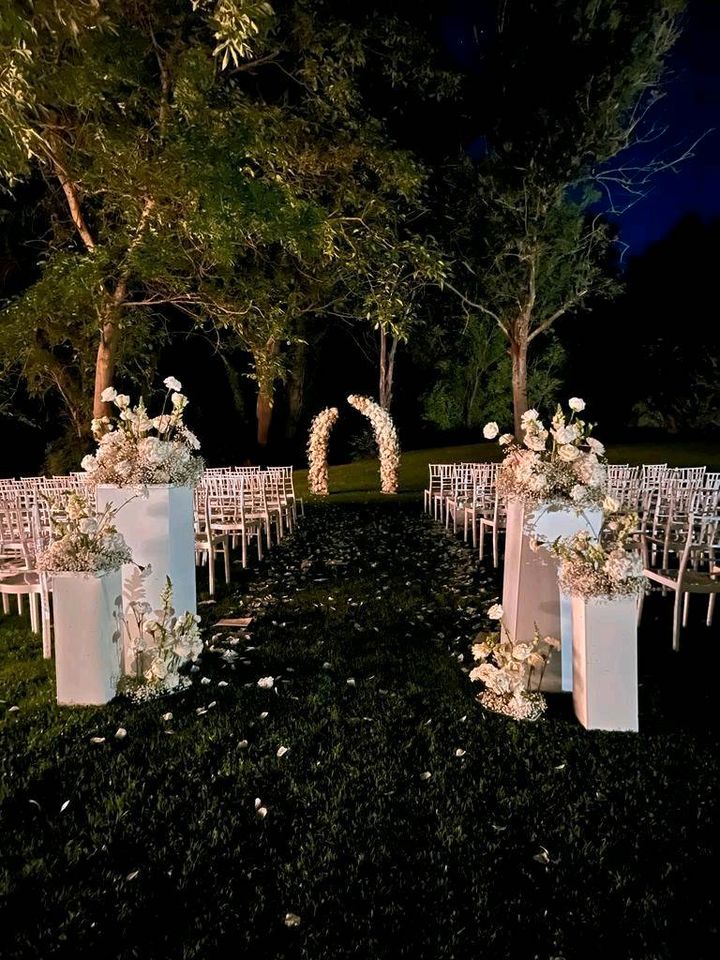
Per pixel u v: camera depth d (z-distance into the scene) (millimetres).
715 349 23656
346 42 9320
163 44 8977
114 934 2146
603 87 17969
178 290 10602
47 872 2424
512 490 3939
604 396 26516
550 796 2879
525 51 17828
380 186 9898
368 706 3766
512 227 20453
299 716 3648
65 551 3771
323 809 2797
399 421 27859
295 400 26250
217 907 2252
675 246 25344
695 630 5133
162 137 8219
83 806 2834
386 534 9750
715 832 2652
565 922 2195
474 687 4043
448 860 2486
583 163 19484
